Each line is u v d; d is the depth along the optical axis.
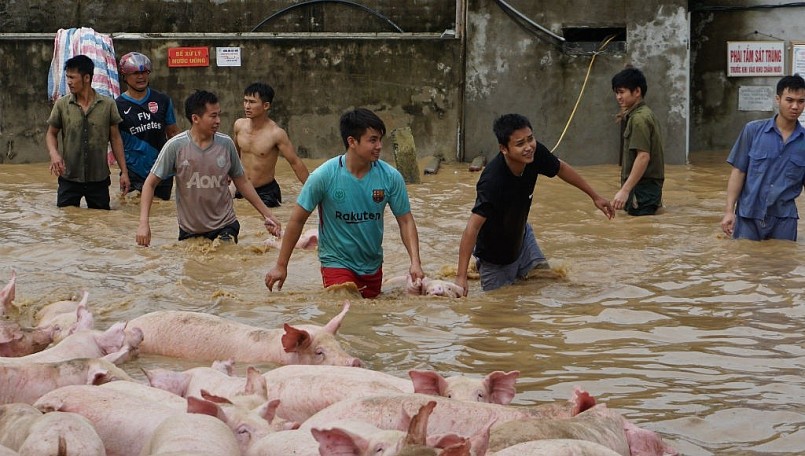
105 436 5.11
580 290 8.44
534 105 16.00
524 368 6.53
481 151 16.27
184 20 17.38
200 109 10.02
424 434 3.87
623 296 8.23
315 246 10.18
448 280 9.07
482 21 15.99
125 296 8.21
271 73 16.42
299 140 16.53
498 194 8.38
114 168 15.65
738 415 5.70
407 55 16.22
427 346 7.03
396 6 17.27
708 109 16.77
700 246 10.02
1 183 14.33
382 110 16.36
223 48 16.39
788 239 10.17
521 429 4.70
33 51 16.36
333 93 16.39
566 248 10.04
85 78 12.08
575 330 7.34
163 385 5.88
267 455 4.71
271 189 12.79
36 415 4.84
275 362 6.74
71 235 10.63
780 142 10.01
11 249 9.88
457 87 16.20
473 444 4.11
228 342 6.93
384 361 6.70
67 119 12.05
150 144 13.28
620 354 6.79
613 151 15.92
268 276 8.35
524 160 8.23
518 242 8.66
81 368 5.85
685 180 14.28
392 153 16.45
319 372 5.89
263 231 11.07
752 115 16.62
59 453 4.29
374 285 8.58
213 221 10.27
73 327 6.76
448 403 5.16
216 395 5.33
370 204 8.36
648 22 15.66
